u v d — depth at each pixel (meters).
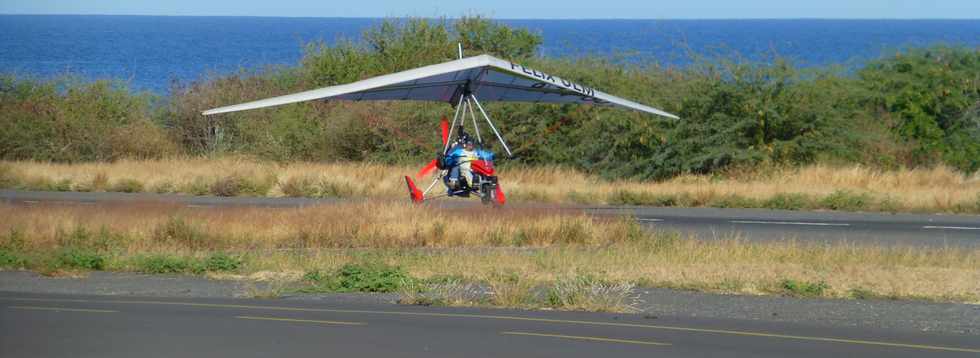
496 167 36.91
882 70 41.81
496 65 23.39
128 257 18.59
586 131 36.84
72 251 18.72
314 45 49.03
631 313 13.14
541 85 25.33
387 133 39.41
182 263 17.53
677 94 35.91
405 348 10.70
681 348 10.83
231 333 11.49
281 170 33.50
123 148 41.72
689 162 34.62
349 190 30.61
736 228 23.14
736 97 35.19
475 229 20.95
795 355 10.53
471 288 15.18
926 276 15.97
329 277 16.03
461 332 11.63
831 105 36.09
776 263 17.56
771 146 34.75
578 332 11.71
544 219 21.50
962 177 32.38
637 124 35.28
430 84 24.88
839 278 15.80
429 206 23.28
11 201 28.17
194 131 43.59
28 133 41.28
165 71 104.88
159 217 21.95
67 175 33.59
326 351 10.50
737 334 11.68
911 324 12.44
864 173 31.73
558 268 17.03
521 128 37.34
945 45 42.28
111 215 22.19
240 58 132.50
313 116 41.25
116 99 44.56
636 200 28.70
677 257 18.23
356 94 24.70
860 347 11.02
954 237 21.59
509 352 10.52
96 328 11.75
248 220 21.67
